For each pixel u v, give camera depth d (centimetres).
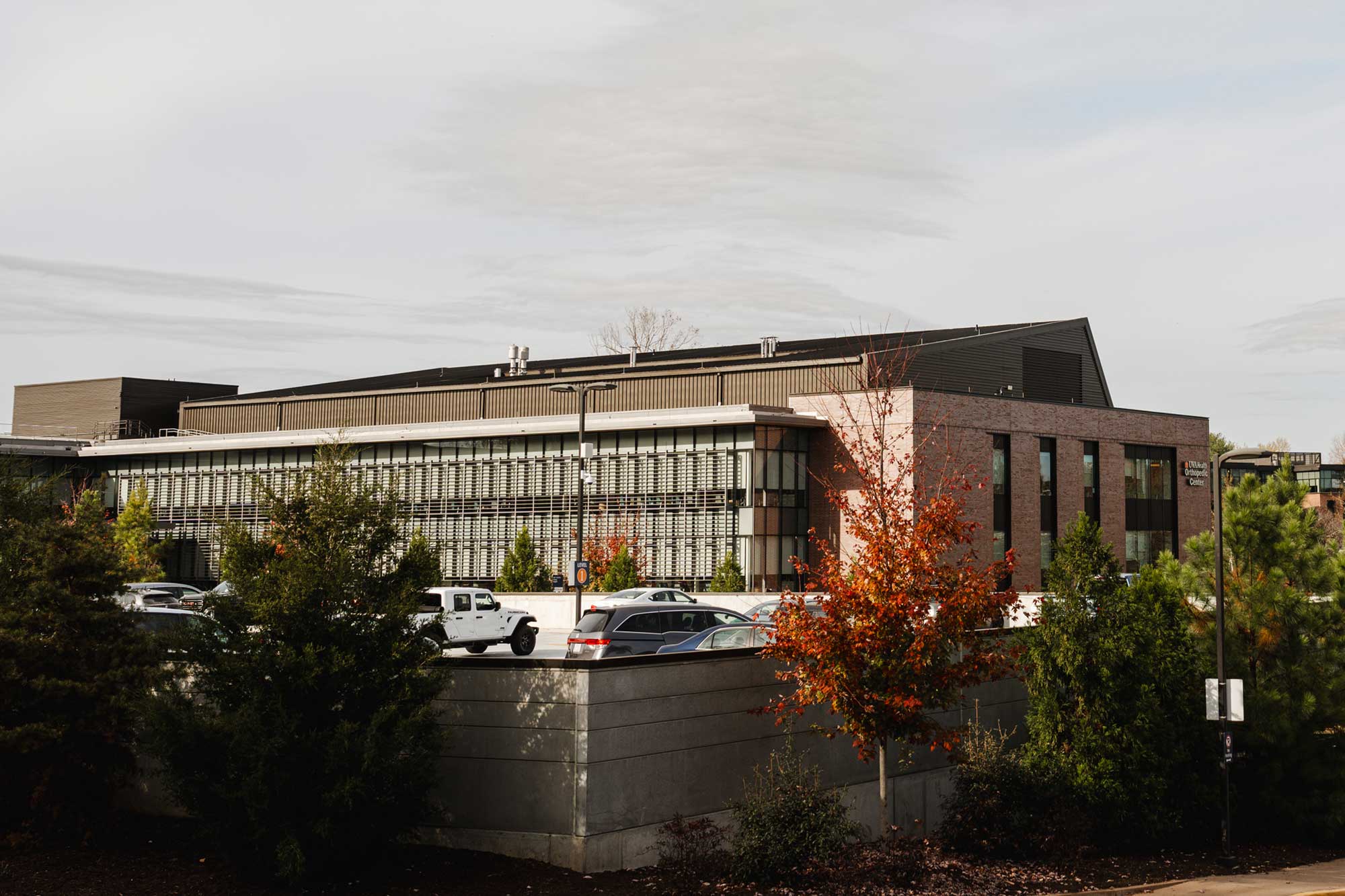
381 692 1456
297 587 1427
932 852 1795
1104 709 1950
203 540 6681
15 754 1532
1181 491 6588
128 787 1734
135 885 1377
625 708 1598
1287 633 2183
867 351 5819
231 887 1383
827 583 1753
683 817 1669
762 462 5409
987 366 6203
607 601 3997
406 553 1557
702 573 5456
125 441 7194
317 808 1380
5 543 1661
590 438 5812
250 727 1367
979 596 1720
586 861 1520
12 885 1355
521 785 1572
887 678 1689
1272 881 1791
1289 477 2311
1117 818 1934
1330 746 2177
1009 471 5669
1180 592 2158
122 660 1589
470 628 3697
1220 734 2064
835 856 1572
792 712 1875
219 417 7750
